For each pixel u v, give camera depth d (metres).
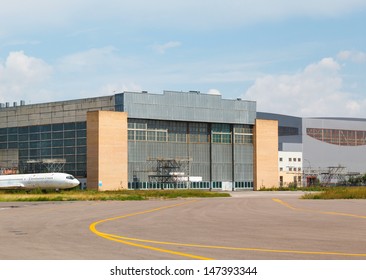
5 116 149.12
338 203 59.66
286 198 81.94
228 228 28.83
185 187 141.00
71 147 135.50
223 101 147.25
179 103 139.88
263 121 153.50
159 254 19.09
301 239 23.44
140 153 134.25
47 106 140.88
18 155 145.88
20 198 76.56
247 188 151.00
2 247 21.16
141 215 40.34
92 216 39.31
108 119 127.69
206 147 145.75
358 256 18.36
